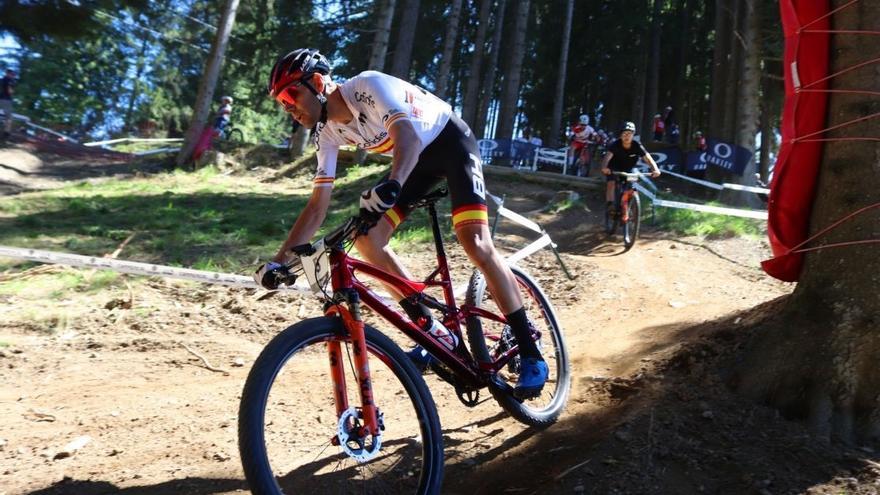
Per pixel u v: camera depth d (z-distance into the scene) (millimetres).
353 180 14094
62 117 30438
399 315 2641
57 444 3012
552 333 3430
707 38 28188
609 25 26484
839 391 2502
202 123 17375
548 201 12242
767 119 24844
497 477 2709
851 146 2695
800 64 2840
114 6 13031
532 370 2838
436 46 30406
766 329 2857
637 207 8461
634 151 9242
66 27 12164
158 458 2887
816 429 2471
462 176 2812
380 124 2713
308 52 2629
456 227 2830
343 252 2428
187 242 8289
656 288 5820
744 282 6320
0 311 5027
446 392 3611
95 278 5934
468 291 3262
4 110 17688
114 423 3254
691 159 15375
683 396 2822
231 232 9062
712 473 2371
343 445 2254
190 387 3771
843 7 2738
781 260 2939
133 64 32781
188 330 4828
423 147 2705
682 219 10031
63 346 4387
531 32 28922
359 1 25016
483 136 26453
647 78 29219
